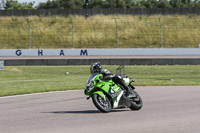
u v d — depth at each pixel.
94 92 33.47
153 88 59.66
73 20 189.00
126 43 167.38
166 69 101.12
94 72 34.03
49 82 74.50
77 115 32.28
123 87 35.03
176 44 166.50
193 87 60.31
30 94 52.28
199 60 113.38
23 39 170.62
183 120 28.88
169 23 187.25
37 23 186.88
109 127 26.02
